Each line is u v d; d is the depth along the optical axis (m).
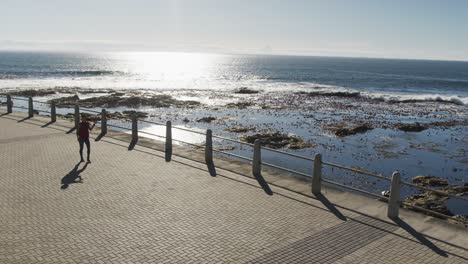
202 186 11.25
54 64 168.88
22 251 7.30
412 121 39.44
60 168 12.70
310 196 10.60
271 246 7.75
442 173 21.45
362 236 8.30
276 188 11.19
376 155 24.67
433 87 88.19
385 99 59.78
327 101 56.00
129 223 8.66
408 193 17.59
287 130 31.81
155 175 12.19
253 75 132.25
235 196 10.50
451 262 7.30
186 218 9.00
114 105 45.16
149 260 7.09
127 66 181.88
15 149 15.05
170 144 15.16
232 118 37.72
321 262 7.21
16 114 23.72
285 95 63.34
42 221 8.66
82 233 8.11
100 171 12.49
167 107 45.16
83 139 13.53
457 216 14.20
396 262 7.26
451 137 31.53
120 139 17.09
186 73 138.50
